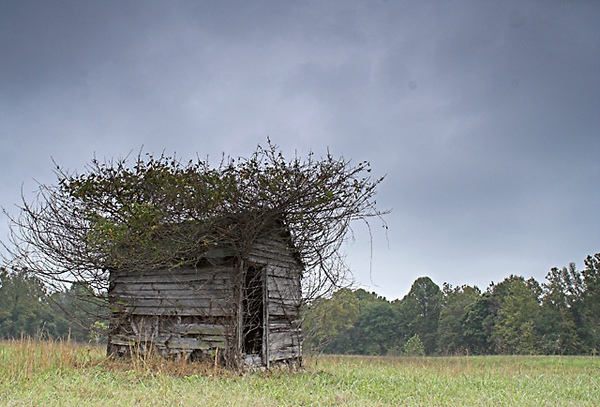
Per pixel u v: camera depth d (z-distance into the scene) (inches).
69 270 592.7
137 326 587.5
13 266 595.2
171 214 519.8
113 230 544.4
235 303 528.7
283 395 397.7
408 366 728.3
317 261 569.6
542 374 599.5
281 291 586.6
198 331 544.4
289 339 585.3
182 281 563.8
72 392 386.3
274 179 504.1
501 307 2807.6
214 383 438.9
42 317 1282.0
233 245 528.1
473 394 425.4
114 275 612.7
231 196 505.0
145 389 402.9
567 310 2573.8
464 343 2925.7
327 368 618.8
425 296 3275.1
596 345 2454.5
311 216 536.7
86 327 609.0
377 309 3100.4
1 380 422.0
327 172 513.7
